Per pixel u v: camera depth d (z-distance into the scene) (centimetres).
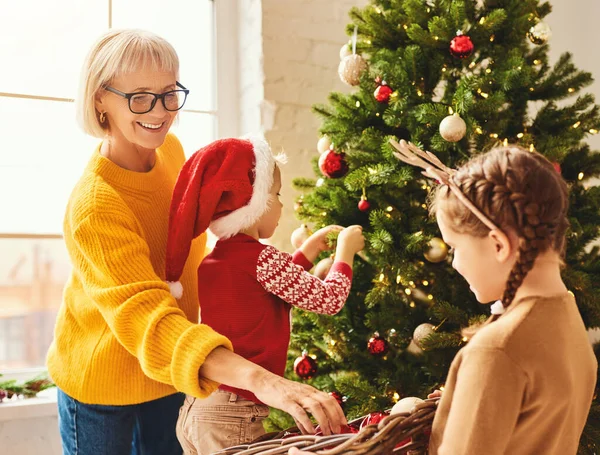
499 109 196
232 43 265
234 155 145
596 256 196
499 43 201
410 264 188
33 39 235
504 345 87
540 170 93
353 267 209
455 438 88
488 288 96
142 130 143
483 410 86
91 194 139
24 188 235
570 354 92
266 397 113
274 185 151
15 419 216
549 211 91
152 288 130
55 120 238
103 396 147
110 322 129
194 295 164
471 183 95
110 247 133
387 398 185
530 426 90
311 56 259
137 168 152
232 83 265
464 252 97
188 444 146
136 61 139
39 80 236
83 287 143
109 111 143
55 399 221
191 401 146
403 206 202
